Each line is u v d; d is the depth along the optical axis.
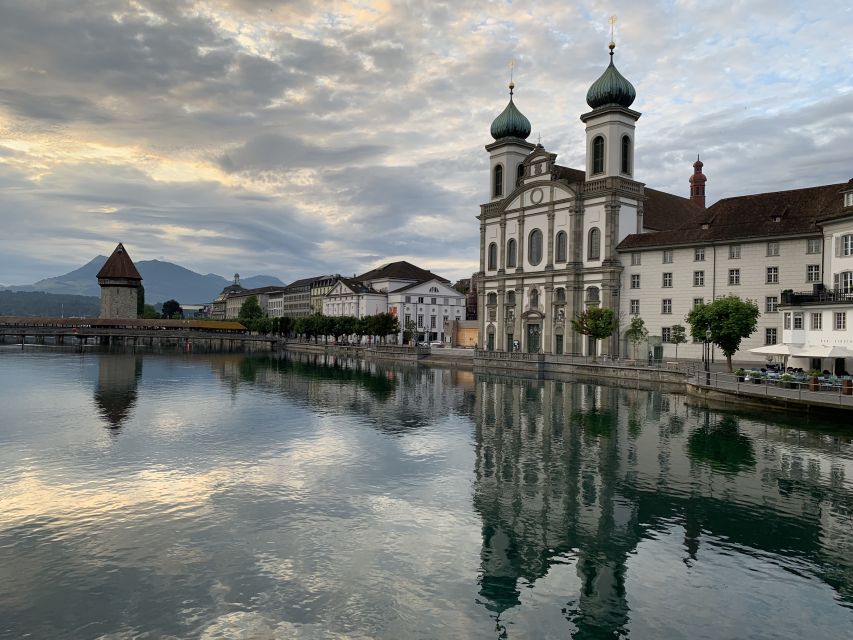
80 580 18.39
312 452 34.84
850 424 40.22
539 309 100.06
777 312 72.94
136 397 57.53
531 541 21.73
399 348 112.81
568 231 95.00
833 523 23.53
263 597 17.48
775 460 32.56
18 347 151.38
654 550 21.05
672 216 102.75
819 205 72.50
